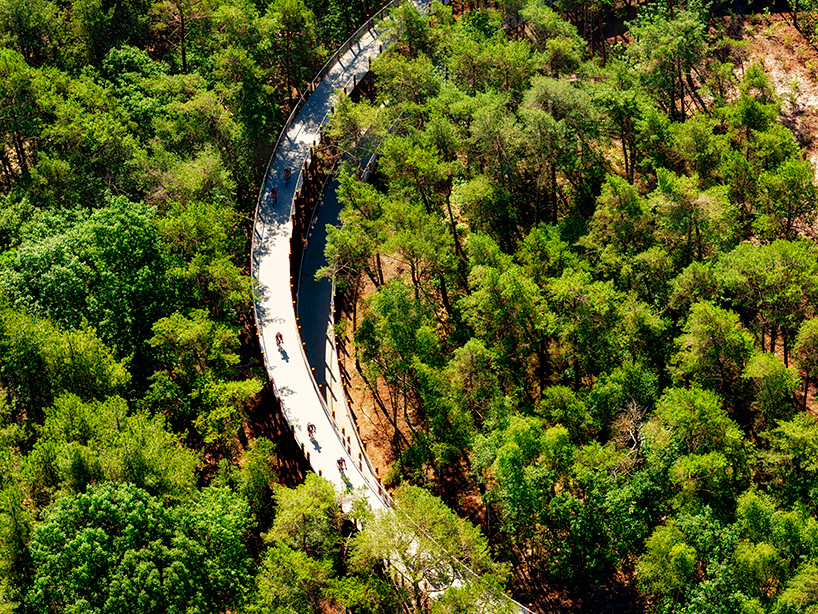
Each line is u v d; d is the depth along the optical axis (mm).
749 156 90062
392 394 79000
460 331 78562
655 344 75375
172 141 85812
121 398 61875
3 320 63781
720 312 69250
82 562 51000
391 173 83188
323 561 58062
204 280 73062
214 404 66250
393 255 87438
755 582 57094
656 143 90125
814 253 78062
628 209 79625
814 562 57438
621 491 61250
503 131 82312
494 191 83000
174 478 57906
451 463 73375
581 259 79750
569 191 93812
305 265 88938
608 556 62844
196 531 55312
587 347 73500
